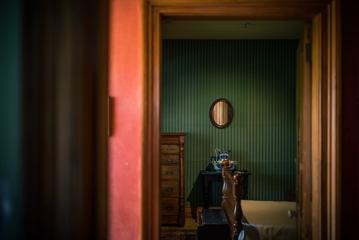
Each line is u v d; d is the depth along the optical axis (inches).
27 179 17.3
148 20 79.4
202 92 237.0
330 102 77.7
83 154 19.6
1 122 16.8
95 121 20.8
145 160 78.0
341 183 75.6
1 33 17.1
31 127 17.5
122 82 78.5
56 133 18.3
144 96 78.0
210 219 156.6
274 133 235.0
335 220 74.9
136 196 77.6
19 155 17.1
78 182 19.2
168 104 237.8
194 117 237.3
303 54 91.9
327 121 78.4
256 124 235.8
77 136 19.3
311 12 79.4
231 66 236.7
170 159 214.1
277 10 79.3
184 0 78.6
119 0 79.0
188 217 236.4
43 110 17.9
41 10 18.0
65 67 18.9
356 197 75.3
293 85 234.2
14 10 17.3
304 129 87.4
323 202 78.0
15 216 16.9
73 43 19.3
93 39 20.8
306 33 88.1
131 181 77.9
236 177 120.0
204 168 236.8
